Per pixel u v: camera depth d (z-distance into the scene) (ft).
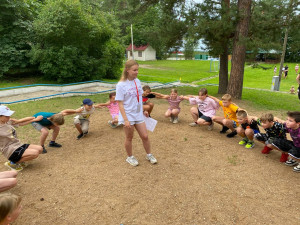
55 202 10.24
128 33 139.23
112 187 11.32
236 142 17.11
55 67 42.24
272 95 40.93
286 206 10.09
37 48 40.68
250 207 10.01
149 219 9.30
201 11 31.65
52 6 39.75
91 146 16.08
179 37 35.68
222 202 10.30
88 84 45.70
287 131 13.51
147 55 155.94
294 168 12.92
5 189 9.34
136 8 40.19
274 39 32.04
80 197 10.59
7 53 39.91
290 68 105.29
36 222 9.09
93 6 61.87
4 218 6.46
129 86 11.69
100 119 22.47
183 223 9.10
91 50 51.34
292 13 28.68
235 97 34.01
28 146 12.69
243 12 29.22
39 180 11.89
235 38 31.65
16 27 41.55
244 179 12.10
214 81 62.64
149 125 14.20
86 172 12.66
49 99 32.09
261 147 16.30
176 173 12.62
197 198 10.55
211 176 12.36
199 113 19.81
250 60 33.14
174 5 35.58
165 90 41.65
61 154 14.84
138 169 12.96
